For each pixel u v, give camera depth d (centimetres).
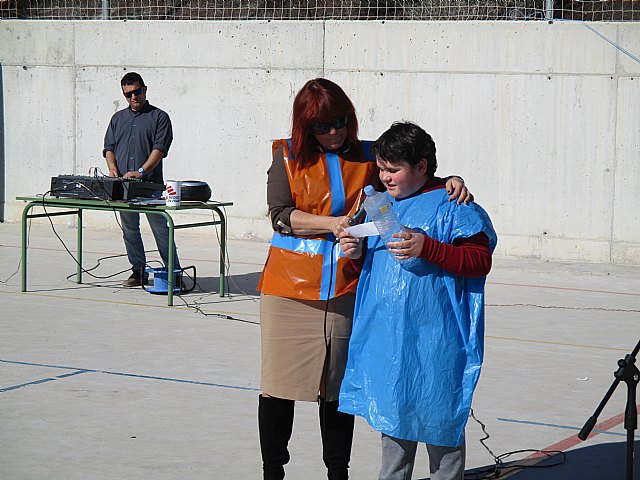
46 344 1155
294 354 662
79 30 2155
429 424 575
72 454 783
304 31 1986
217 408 913
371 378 588
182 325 1271
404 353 578
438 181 609
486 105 1869
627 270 1764
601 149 1805
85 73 2159
